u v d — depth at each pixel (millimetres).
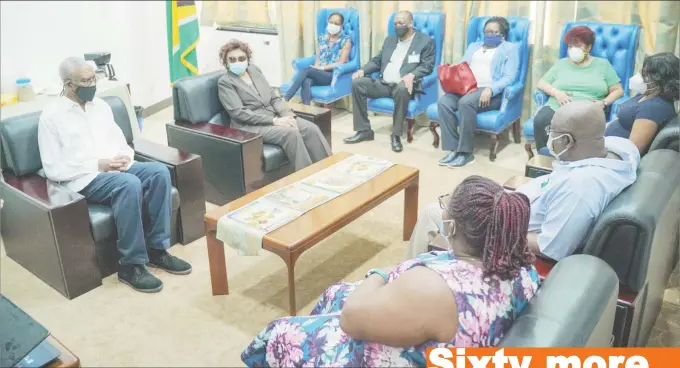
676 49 3684
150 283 2633
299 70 4680
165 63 5289
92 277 2641
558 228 1908
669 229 2113
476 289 1327
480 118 3885
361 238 3080
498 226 1338
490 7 4242
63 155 2664
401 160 4082
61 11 4199
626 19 3824
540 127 3590
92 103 2779
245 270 2801
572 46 3566
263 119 3500
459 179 3744
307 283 2691
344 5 4871
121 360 2217
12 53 3908
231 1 5488
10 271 2793
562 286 1488
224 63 3547
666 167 2072
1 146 2686
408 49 4305
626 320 1794
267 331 1750
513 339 1301
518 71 3996
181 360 2215
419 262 1372
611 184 1889
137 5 4855
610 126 2865
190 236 3041
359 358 1434
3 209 2744
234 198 3346
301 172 2898
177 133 3455
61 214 2459
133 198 2568
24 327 1425
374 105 4312
